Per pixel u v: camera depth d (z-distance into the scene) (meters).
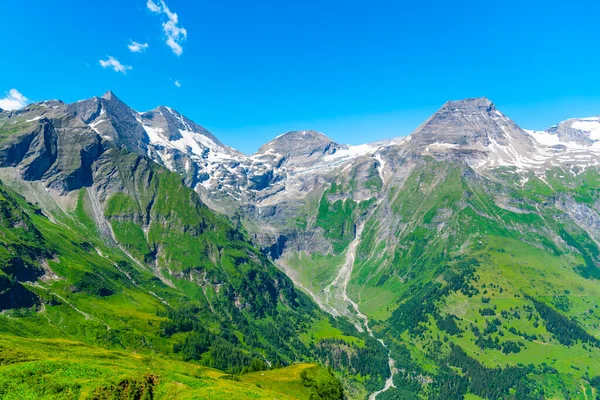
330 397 146.00
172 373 113.94
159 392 88.94
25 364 92.38
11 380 83.31
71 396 79.69
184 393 88.19
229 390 94.25
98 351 161.88
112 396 82.75
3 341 133.00
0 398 76.75
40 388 81.62
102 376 90.31
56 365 93.31
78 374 90.12
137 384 88.75
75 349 158.50
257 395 95.06
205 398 86.38
